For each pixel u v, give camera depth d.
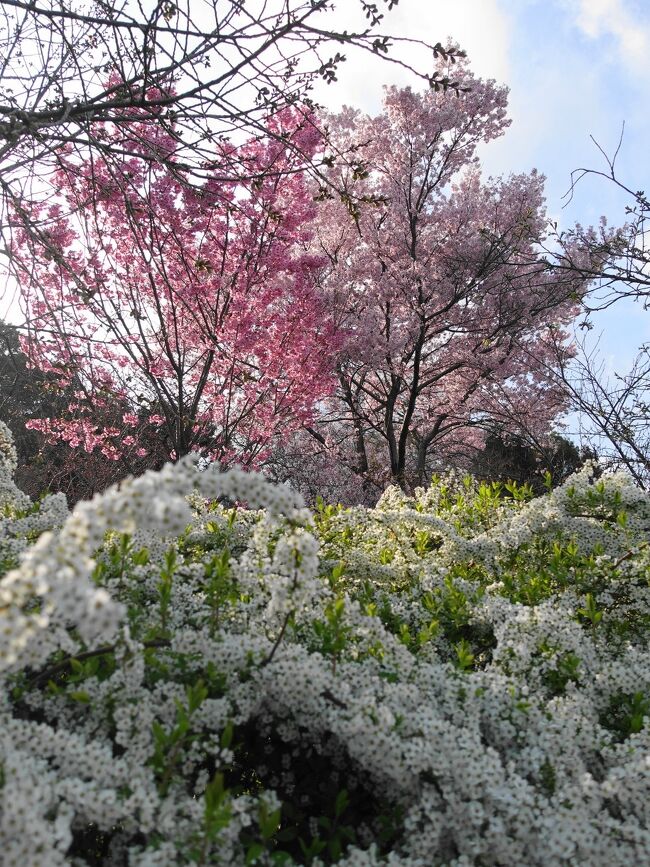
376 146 16.69
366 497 18.59
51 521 3.80
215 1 4.14
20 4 3.84
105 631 1.66
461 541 4.49
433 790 2.11
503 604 3.29
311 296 12.10
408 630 3.28
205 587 2.78
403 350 17.25
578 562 4.10
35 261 4.44
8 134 3.71
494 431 18.69
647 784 2.08
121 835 2.00
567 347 18.16
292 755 2.47
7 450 4.82
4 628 1.50
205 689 2.08
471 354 17.39
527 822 1.95
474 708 2.44
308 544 2.29
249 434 12.12
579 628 3.09
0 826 1.46
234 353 10.04
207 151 4.67
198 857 1.72
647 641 3.61
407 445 21.42
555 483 14.09
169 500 1.82
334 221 17.08
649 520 4.40
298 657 2.40
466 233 17.38
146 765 2.05
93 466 10.92
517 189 18.23
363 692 2.32
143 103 4.33
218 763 2.02
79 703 2.21
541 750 2.31
